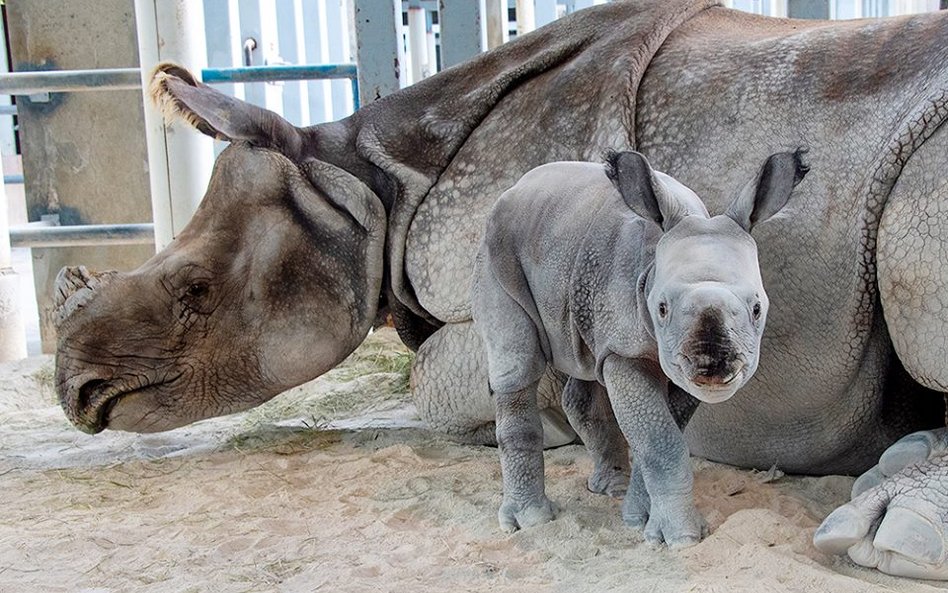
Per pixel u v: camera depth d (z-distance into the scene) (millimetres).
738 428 4734
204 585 3857
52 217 9555
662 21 5250
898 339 4020
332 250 5570
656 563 3723
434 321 5754
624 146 4852
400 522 4488
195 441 6207
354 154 5785
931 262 3910
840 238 4266
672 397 4094
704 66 4906
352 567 3947
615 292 3799
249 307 5551
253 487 5070
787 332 4391
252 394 5699
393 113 5902
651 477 3891
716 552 3754
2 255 8648
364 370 7672
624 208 3938
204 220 5656
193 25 8219
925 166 3982
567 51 5555
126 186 9484
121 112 9383
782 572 3559
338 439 5977
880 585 3537
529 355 4242
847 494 4461
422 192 5551
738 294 3213
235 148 5602
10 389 7582
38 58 9438
